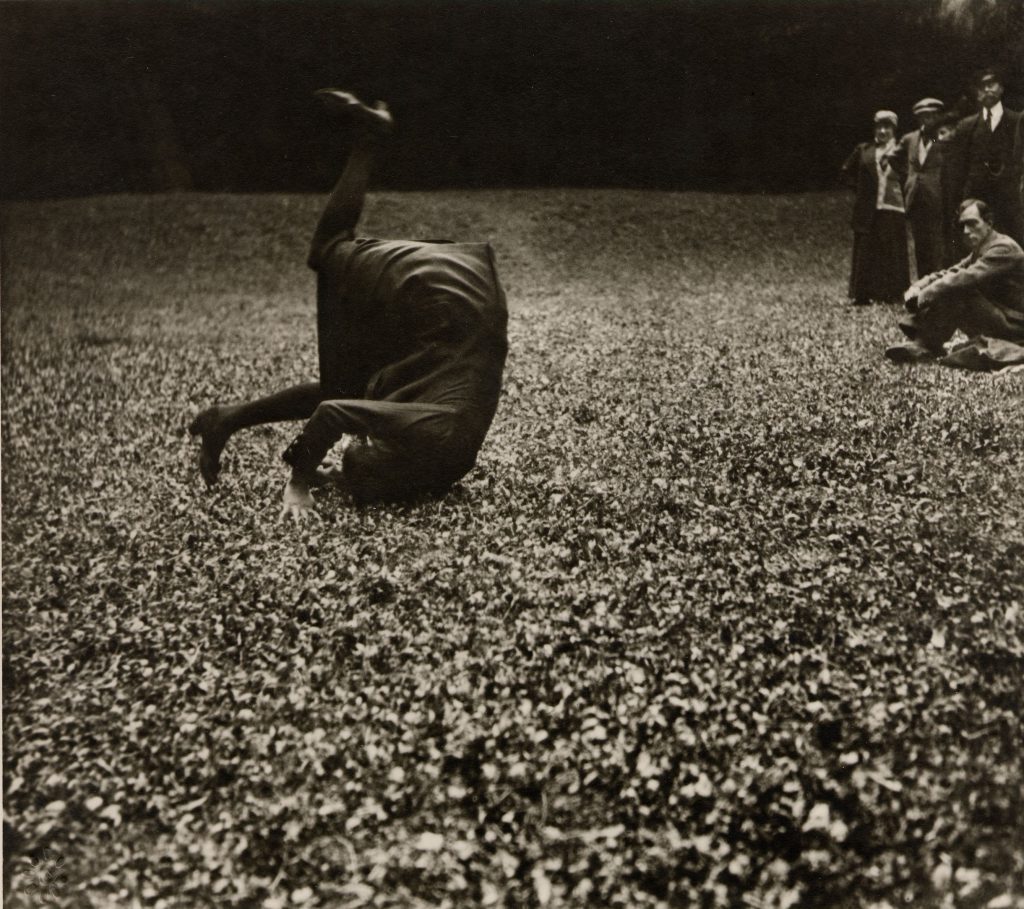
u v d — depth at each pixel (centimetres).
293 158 1942
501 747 454
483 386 676
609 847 409
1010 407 767
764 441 746
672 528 620
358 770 453
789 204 1741
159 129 1841
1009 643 487
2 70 1723
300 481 695
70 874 429
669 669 490
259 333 1419
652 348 1107
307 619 562
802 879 392
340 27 1656
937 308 927
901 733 444
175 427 966
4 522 741
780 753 439
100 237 1817
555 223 1777
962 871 391
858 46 1355
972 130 1201
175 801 454
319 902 402
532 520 647
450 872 406
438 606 559
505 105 1802
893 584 539
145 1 1652
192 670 532
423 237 1777
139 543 684
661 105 1664
